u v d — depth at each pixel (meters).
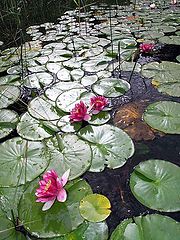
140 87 1.26
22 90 1.31
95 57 1.57
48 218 0.69
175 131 0.96
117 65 1.47
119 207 0.72
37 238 0.65
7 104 1.20
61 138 0.96
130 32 1.93
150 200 0.72
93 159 0.86
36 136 0.98
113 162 0.85
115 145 0.91
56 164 0.85
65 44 1.79
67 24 2.24
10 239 0.65
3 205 0.74
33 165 0.85
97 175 0.82
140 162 0.83
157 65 1.42
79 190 0.76
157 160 0.83
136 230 0.64
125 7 2.62
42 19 2.43
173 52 1.58
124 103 1.15
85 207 0.71
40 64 1.54
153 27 1.99
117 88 1.25
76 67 1.47
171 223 0.65
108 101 1.17
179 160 0.86
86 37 1.89
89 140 0.94
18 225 0.68
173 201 0.71
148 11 2.43
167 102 1.09
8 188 0.78
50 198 0.71
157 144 0.93
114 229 0.67
